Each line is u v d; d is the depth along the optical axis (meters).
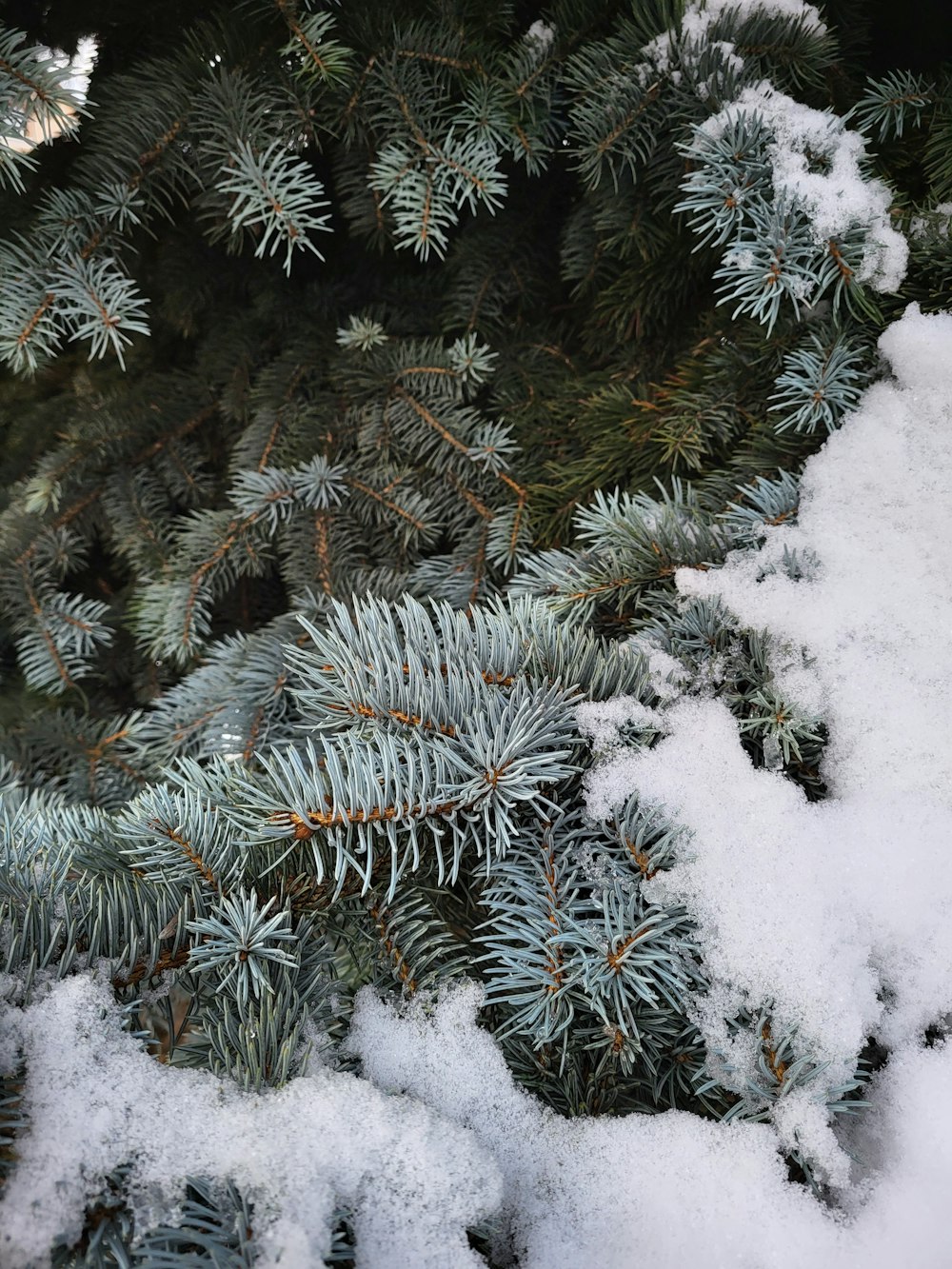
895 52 0.75
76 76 0.66
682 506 0.66
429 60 0.71
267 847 0.55
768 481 0.64
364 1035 0.52
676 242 0.73
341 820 0.52
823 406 0.63
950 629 0.57
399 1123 0.48
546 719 0.56
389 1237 0.47
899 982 0.53
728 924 0.52
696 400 0.71
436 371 0.85
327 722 0.57
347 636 0.58
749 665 0.59
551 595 0.66
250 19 0.70
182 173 0.72
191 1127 0.48
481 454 0.82
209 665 0.81
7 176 0.74
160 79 0.71
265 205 0.67
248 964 0.52
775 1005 0.51
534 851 0.55
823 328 0.65
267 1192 0.47
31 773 0.88
